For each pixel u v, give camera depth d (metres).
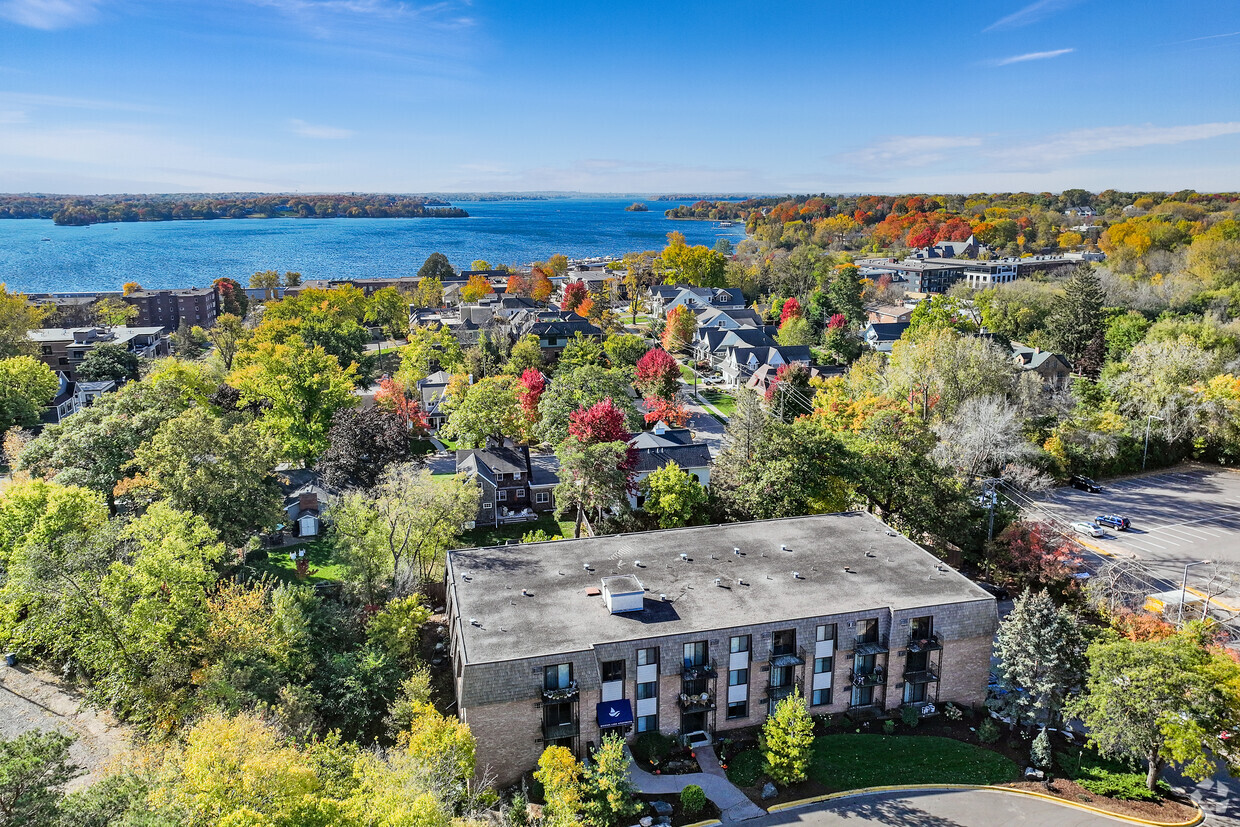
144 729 43.34
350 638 51.03
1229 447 88.75
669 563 53.22
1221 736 41.47
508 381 102.62
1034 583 61.22
